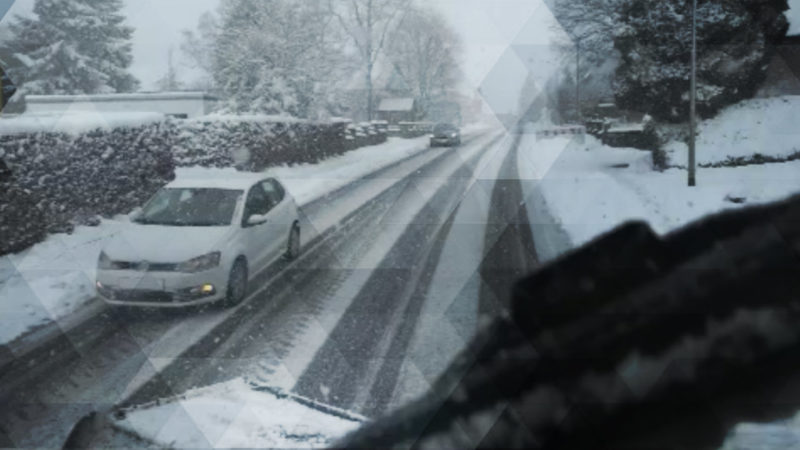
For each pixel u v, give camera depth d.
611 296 0.53
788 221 0.46
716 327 0.47
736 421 0.47
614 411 0.51
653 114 19.23
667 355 0.48
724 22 17.72
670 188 12.30
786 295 0.46
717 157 15.96
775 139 16.39
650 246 0.51
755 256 0.46
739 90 18.61
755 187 10.90
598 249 0.55
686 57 18.25
